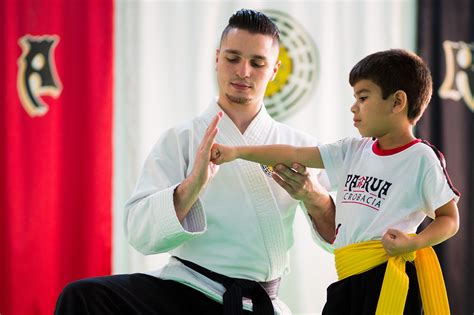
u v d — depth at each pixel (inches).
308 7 157.6
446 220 75.1
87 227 151.3
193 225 88.6
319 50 157.5
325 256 155.8
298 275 154.8
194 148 95.2
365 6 159.0
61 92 152.6
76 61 152.9
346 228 80.1
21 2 153.1
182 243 89.7
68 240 151.8
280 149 87.5
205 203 92.8
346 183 82.2
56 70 152.6
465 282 158.6
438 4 159.9
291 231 99.2
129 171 155.3
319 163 86.4
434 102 159.3
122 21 156.6
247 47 92.0
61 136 152.6
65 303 83.6
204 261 92.4
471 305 158.6
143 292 88.4
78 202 152.2
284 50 156.3
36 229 151.1
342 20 158.7
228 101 96.3
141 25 156.1
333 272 156.1
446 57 159.6
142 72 156.1
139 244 90.8
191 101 156.5
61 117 152.6
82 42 153.2
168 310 88.4
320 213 95.3
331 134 157.9
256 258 93.3
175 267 93.0
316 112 156.9
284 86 156.0
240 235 92.7
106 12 153.3
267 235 93.7
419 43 158.7
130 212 92.0
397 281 74.4
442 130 158.9
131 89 155.8
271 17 156.8
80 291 84.1
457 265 158.7
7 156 150.7
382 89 77.8
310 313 155.6
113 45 153.7
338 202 83.2
